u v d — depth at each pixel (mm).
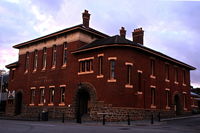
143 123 21516
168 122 23562
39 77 35000
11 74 41031
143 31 37062
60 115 30297
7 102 40031
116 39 27641
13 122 22219
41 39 35469
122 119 24656
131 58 26594
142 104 27453
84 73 28391
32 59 37219
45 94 33375
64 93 30734
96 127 17188
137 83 27078
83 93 29375
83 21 33719
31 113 34812
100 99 25906
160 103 31391
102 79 26234
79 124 20906
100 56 27172
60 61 32125
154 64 31641
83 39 30844
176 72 37344
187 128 17984
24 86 37438
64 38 32344
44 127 16000
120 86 25281
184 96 38562
